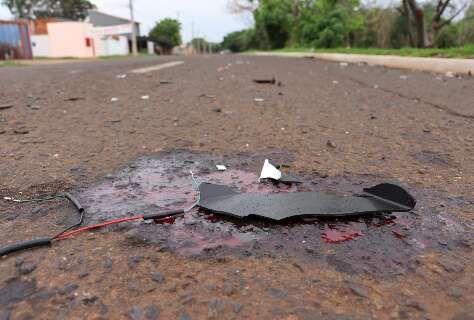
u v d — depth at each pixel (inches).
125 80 242.7
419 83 236.8
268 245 51.6
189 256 49.1
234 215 57.9
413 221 58.7
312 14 1045.2
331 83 240.1
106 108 150.3
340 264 47.4
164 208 62.7
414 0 555.8
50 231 55.4
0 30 869.8
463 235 54.8
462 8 595.2
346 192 69.8
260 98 176.2
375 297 41.7
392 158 90.4
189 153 94.0
